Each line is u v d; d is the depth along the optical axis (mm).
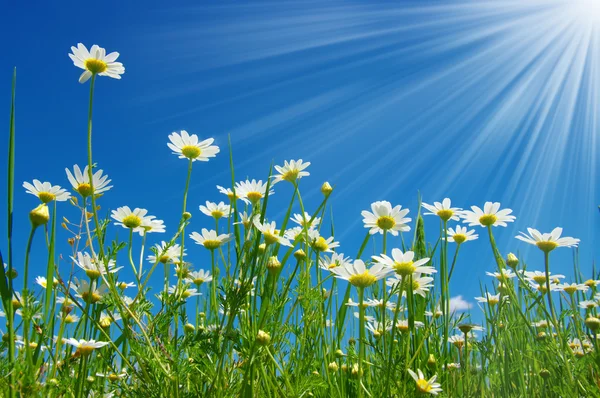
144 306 396
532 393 464
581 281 581
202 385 407
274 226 432
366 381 465
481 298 531
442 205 485
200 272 559
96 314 402
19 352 344
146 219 452
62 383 342
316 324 484
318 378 421
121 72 422
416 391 369
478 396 468
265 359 423
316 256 482
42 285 392
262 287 441
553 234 436
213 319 486
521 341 508
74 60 408
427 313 536
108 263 391
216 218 538
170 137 479
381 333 479
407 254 376
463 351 510
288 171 512
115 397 413
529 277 503
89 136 383
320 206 509
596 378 447
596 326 433
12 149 325
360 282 368
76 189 406
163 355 386
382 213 451
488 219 465
